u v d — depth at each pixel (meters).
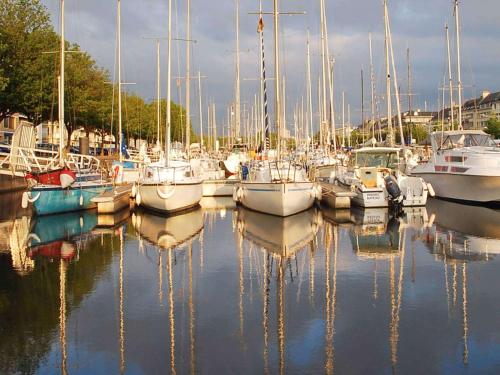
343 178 32.66
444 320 9.69
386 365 7.77
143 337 9.04
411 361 7.90
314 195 27.09
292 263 14.71
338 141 77.25
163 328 9.50
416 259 14.92
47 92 41.97
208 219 24.56
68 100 48.66
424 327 9.34
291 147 58.72
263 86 26.33
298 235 19.58
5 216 26.02
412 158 37.69
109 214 25.92
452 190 29.81
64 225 22.56
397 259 14.98
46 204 24.69
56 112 44.75
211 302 11.06
